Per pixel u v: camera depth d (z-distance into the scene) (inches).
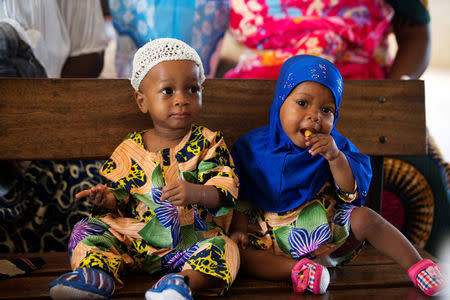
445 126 190.9
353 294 57.4
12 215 77.1
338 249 66.6
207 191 59.1
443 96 238.8
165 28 89.4
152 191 61.8
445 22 310.3
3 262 62.7
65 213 83.7
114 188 62.4
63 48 89.6
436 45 311.6
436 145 95.2
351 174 62.4
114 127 72.1
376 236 63.9
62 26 89.7
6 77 71.9
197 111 63.4
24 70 78.9
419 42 99.9
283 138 66.4
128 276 62.0
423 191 93.2
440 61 312.5
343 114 77.3
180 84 61.9
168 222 60.6
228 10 96.2
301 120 62.1
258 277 61.7
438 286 56.6
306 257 64.7
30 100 70.4
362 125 77.8
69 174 85.0
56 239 82.7
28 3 81.0
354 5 92.8
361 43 92.7
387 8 96.0
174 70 61.6
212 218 64.7
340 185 62.7
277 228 65.6
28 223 80.6
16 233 80.2
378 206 81.2
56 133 71.0
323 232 63.7
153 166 63.0
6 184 77.5
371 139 78.1
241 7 95.6
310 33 90.9
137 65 64.2
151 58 62.4
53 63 87.2
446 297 56.8
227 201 61.7
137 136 66.7
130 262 61.1
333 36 90.1
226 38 105.3
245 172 68.6
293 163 65.5
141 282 59.7
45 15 84.5
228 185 61.1
